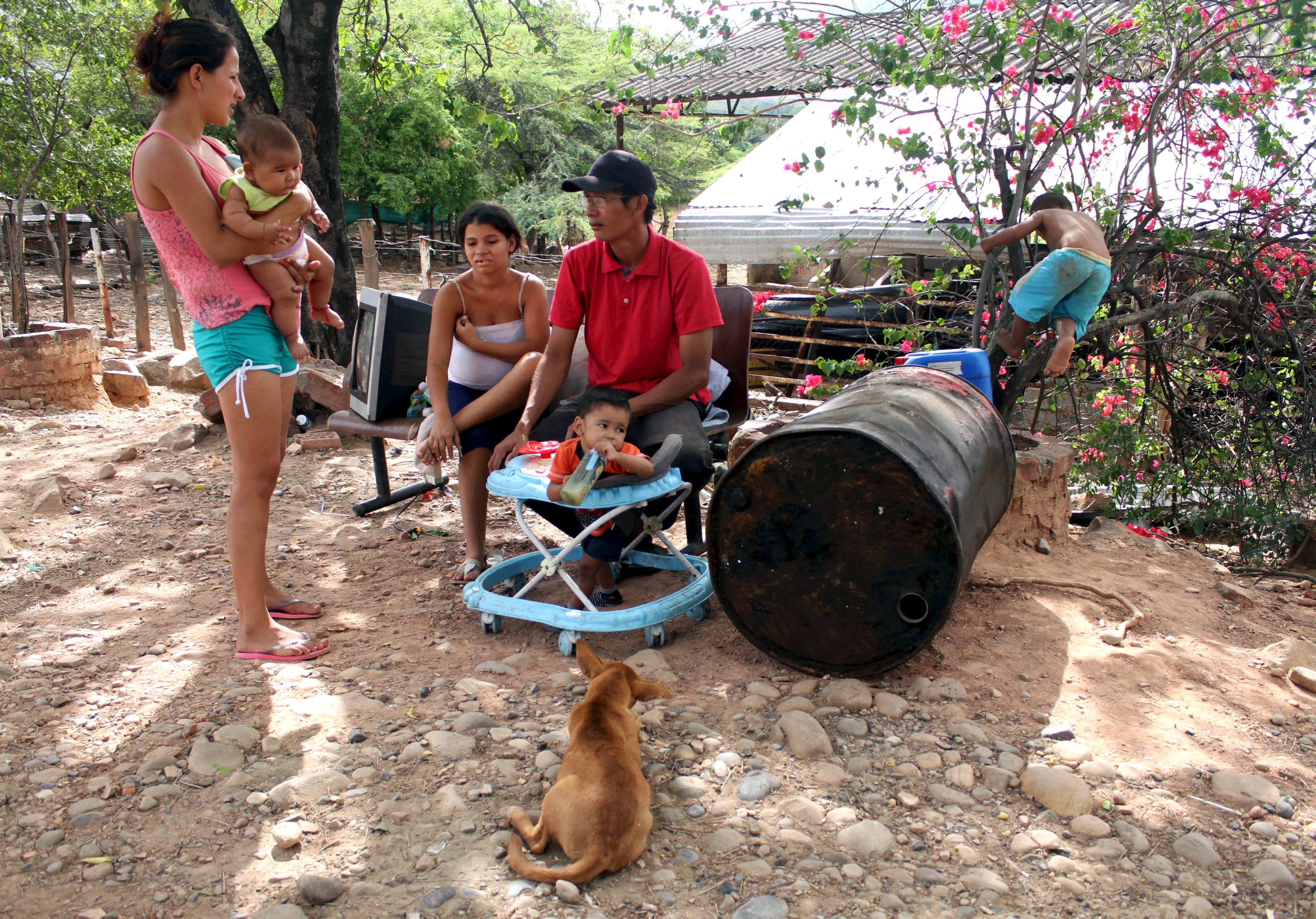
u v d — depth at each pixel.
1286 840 2.54
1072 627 3.85
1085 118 5.87
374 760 2.82
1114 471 6.49
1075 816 2.61
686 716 3.12
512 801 2.63
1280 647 3.74
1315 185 5.71
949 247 7.61
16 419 8.29
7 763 2.78
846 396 3.80
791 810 2.61
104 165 14.45
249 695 3.21
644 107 10.93
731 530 3.31
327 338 9.70
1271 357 6.56
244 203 3.12
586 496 3.40
